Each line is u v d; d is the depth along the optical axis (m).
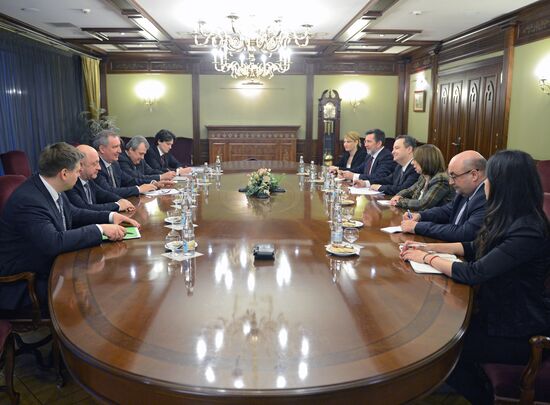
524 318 1.77
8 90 6.83
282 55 6.30
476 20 6.59
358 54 9.78
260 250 2.14
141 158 5.03
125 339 1.37
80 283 1.82
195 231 2.67
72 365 1.39
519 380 1.65
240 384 1.16
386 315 1.54
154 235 2.57
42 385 2.47
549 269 1.78
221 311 1.56
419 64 9.58
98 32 7.31
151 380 1.18
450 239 2.45
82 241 2.28
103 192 3.67
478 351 1.83
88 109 9.55
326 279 1.87
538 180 1.77
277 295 1.70
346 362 1.26
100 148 4.02
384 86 10.29
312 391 1.14
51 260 2.36
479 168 2.42
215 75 10.12
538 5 5.68
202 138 10.33
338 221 2.36
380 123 10.39
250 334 1.41
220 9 5.78
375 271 1.97
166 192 4.14
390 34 7.57
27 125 7.37
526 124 6.18
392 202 3.51
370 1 5.35
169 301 1.64
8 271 2.33
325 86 10.23
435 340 1.38
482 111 7.23
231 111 10.23
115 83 10.11
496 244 1.82
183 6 5.64
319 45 8.26
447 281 1.85
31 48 7.46
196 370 1.22
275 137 10.06
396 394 1.24
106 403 1.27
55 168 2.34
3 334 2.03
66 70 8.73
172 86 10.15
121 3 5.41
